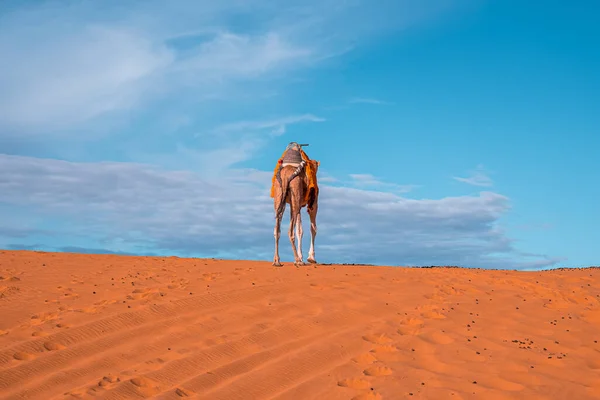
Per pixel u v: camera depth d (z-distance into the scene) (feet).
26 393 26.18
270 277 46.32
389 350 31.32
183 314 36.68
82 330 33.30
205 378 27.76
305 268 51.75
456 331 34.65
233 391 26.53
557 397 26.12
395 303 39.75
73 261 56.08
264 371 28.55
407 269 52.80
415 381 27.55
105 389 26.40
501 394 26.13
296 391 26.48
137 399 25.80
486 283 46.16
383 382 27.43
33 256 59.21
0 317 35.65
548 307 40.01
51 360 29.55
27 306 38.09
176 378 27.99
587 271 52.95
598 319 37.68
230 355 30.73
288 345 32.07
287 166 56.59
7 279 45.47
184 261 56.95
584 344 33.01
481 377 28.14
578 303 41.16
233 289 41.81
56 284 44.47
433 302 40.16
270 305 38.45
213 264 54.65
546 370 29.25
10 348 30.37
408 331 34.53
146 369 28.76
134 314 35.86
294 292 41.83
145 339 32.78
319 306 38.68
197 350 31.01
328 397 25.96
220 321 35.47
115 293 41.47
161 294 40.83
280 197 55.88
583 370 29.35
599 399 26.14
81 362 29.71
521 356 30.94
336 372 28.55
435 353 31.19
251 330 33.94
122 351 30.94
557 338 33.96
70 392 26.02
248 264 55.16
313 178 57.82
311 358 30.19
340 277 46.55
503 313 38.24
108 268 51.70
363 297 40.73
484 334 34.30
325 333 34.14
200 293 40.93
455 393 26.20
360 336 33.30
